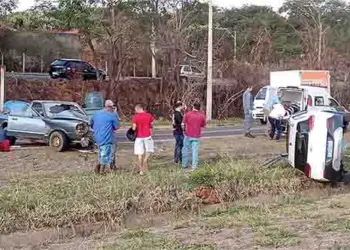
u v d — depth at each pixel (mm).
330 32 62750
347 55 54469
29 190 12305
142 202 12352
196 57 41281
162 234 9898
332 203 12367
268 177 14625
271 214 11266
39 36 47438
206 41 43781
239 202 13453
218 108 40875
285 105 25359
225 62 42656
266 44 51031
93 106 23328
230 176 14172
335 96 46750
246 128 25109
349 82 48125
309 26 58031
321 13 66000
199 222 10852
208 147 21125
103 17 40031
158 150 20172
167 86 39562
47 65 47281
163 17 42125
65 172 15359
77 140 19500
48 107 20484
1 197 11461
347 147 19344
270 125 24016
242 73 42438
